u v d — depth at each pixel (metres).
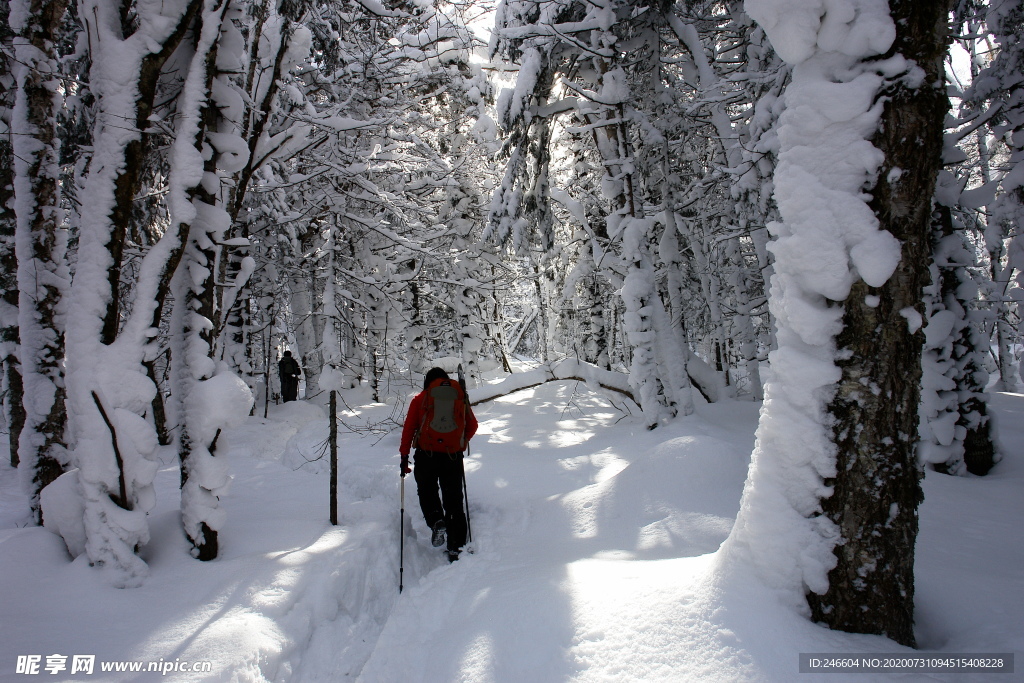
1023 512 3.81
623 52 8.13
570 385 12.10
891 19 2.13
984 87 6.09
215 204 3.77
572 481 5.47
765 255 8.55
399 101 10.50
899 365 2.18
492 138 11.39
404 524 4.69
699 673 2.01
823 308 2.28
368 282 10.51
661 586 2.53
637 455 6.22
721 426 7.05
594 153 11.40
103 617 2.69
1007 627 2.23
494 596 3.01
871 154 2.16
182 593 2.96
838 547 2.21
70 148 4.95
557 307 15.03
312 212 9.49
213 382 3.46
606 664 2.17
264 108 4.45
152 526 3.60
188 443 3.42
